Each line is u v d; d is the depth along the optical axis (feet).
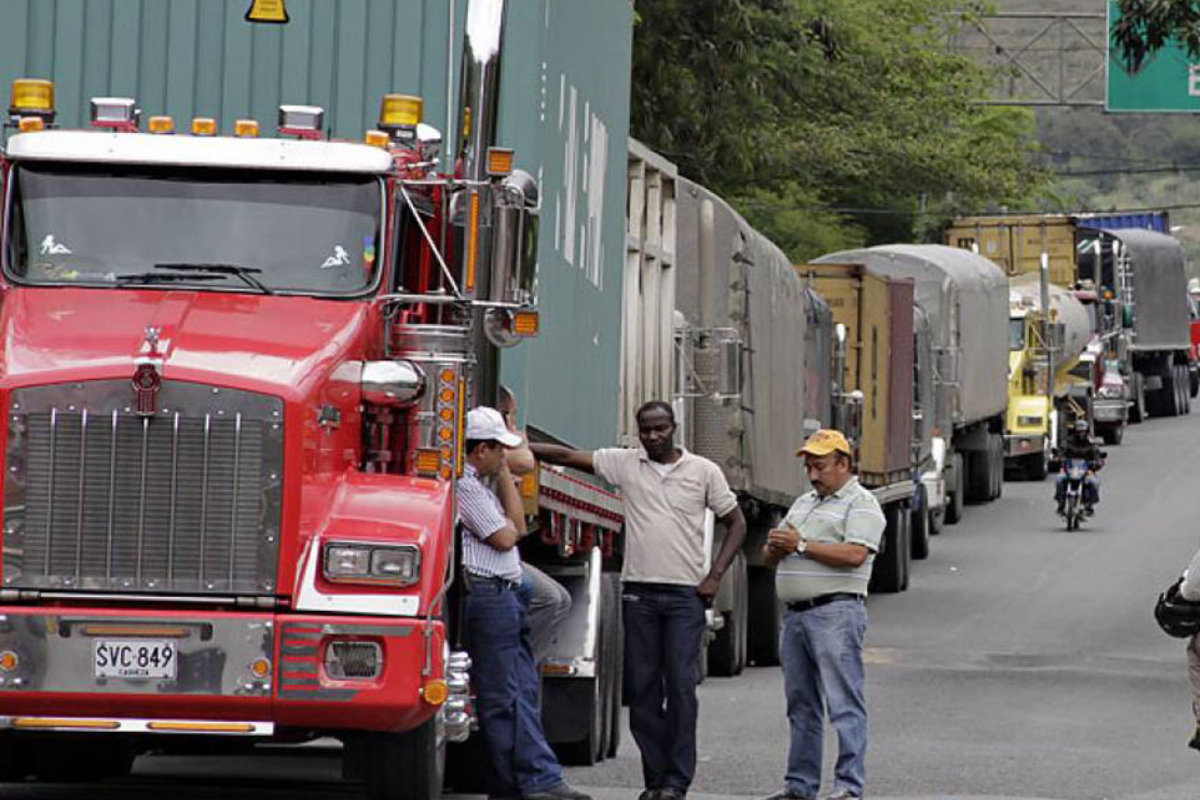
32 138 89.92
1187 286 487.61
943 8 472.85
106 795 99.96
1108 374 405.39
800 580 103.04
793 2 307.37
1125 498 328.49
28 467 83.10
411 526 83.71
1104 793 113.09
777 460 178.40
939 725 142.20
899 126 446.19
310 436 83.82
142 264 89.30
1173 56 289.33
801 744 104.32
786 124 413.80
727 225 162.91
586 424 118.32
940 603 225.35
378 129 93.97
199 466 83.10
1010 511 316.19
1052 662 182.70
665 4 274.36
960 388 299.79
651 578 103.04
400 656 82.17
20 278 88.84
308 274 89.45
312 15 101.81
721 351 161.07
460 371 88.69
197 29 102.27
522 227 87.45
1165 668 179.52
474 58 87.66
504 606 96.02
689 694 102.94
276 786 106.32
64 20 102.47
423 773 87.81
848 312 227.20
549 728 116.37
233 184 90.38
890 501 230.68
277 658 81.82
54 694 81.76
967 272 308.19
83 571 83.05
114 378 83.10
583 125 114.21
